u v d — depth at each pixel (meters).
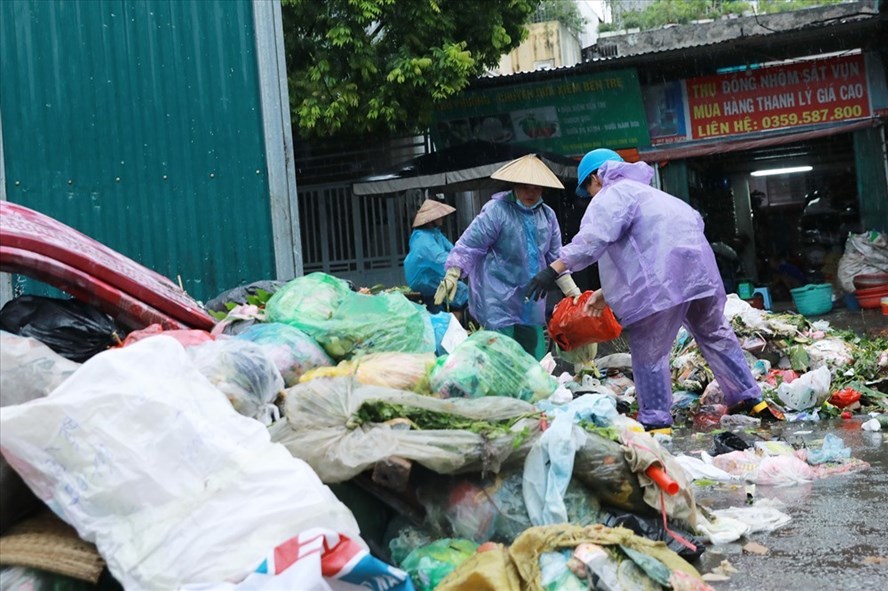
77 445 2.67
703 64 15.45
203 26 7.39
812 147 19.88
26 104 7.28
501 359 3.71
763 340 7.88
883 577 3.19
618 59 14.96
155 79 7.38
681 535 3.49
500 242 7.01
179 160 7.40
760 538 3.75
